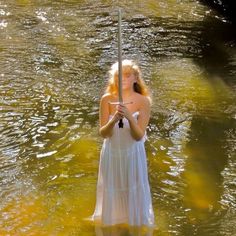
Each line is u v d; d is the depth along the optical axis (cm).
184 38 1485
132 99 673
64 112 1047
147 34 1506
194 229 726
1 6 1675
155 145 941
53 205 769
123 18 1630
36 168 862
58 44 1397
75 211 756
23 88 1143
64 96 1114
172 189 818
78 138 955
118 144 664
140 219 695
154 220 738
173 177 849
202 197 802
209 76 1241
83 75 1219
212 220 748
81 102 1089
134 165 675
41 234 706
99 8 1711
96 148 923
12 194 792
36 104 1075
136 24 1583
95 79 1199
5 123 996
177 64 1302
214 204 786
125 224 703
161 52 1378
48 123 1004
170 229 721
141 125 670
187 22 1622
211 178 851
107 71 1242
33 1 1748
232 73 1263
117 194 686
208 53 1384
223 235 717
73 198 786
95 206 768
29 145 928
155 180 838
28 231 712
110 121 649
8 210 755
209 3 1800
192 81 1207
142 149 681
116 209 695
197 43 1450
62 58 1308
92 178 838
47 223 729
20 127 985
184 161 896
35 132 970
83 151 913
